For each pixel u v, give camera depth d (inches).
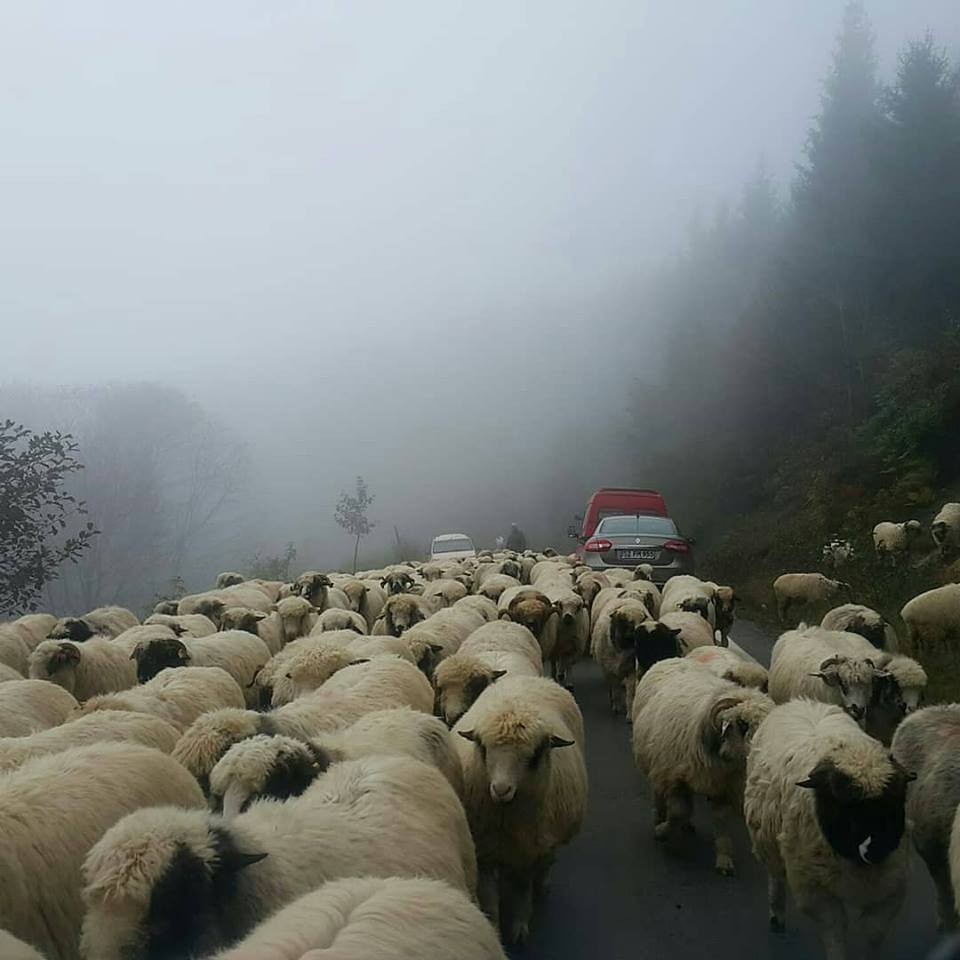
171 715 274.1
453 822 179.9
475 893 191.0
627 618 425.1
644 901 239.1
